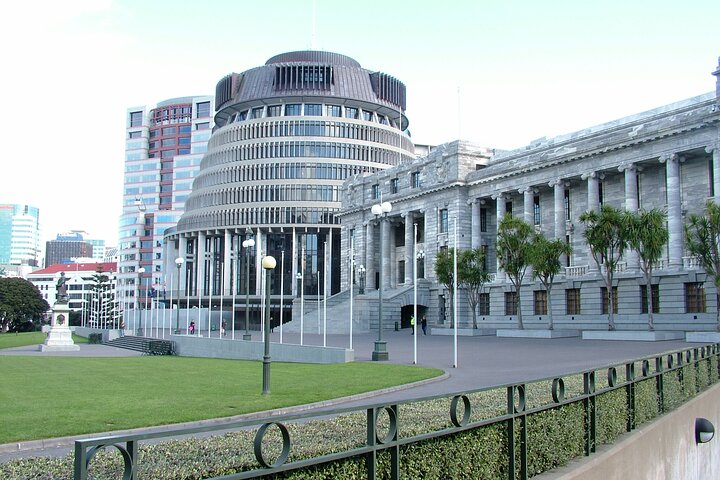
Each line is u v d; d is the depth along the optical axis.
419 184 98.00
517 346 52.38
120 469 7.28
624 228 56.75
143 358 54.84
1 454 15.27
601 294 69.88
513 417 11.34
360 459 8.55
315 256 140.62
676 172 63.44
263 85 144.62
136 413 20.81
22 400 24.50
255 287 140.50
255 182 141.25
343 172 140.38
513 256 69.94
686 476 19.28
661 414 18.48
